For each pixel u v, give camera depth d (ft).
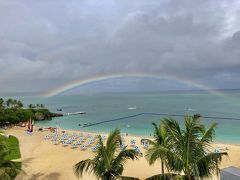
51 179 93.97
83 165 50.24
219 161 44.55
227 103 569.23
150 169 99.71
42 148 146.00
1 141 66.54
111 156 49.96
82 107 582.35
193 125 45.16
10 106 360.07
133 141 155.94
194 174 43.37
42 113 355.36
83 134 194.49
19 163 113.70
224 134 206.08
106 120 331.98
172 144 46.37
